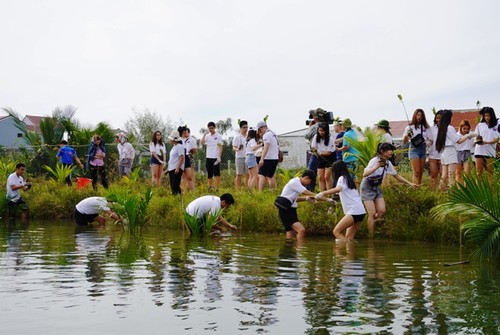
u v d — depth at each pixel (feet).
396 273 21.20
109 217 47.29
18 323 14.30
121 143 67.05
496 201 24.47
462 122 42.78
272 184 47.03
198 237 34.60
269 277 20.29
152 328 13.84
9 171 74.38
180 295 17.31
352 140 40.81
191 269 22.00
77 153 82.28
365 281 19.54
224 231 38.50
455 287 18.54
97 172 61.11
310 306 15.93
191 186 53.88
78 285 18.84
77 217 43.34
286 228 34.99
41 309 15.62
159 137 58.70
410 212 34.55
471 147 42.47
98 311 15.43
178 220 41.11
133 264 23.29
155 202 44.47
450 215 31.83
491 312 15.25
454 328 13.79
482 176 25.90
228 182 66.13
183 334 13.39
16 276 20.48
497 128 38.22
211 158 54.65
